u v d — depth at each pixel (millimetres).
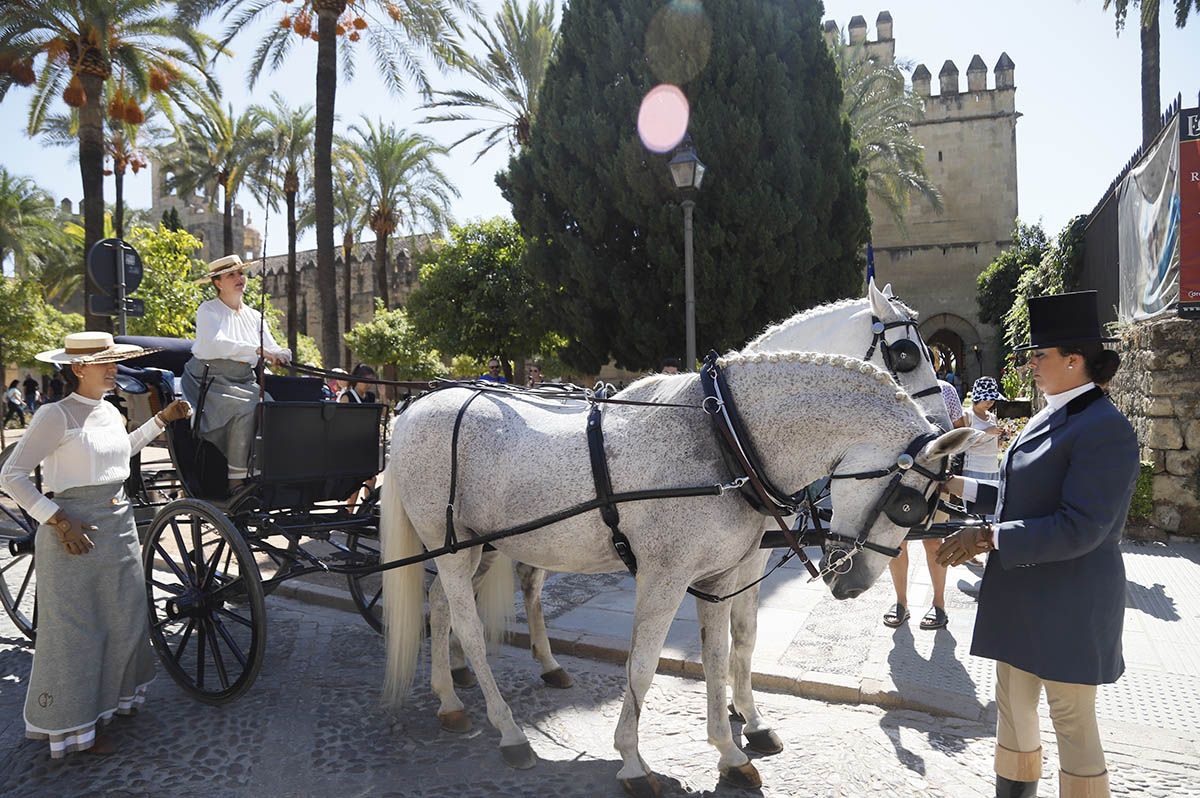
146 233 25297
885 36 32281
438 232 30375
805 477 3402
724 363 3537
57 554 3766
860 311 4645
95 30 14453
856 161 14555
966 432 2789
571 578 7184
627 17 13078
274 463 4609
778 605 6141
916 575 6949
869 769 3697
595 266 13773
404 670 4184
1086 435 2580
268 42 17250
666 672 5008
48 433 3730
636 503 3416
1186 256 7398
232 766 3756
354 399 8227
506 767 3762
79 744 3777
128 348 4016
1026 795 2875
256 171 25984
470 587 4055
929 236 32750
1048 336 2742
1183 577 6566
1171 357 7891
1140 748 3797
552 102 14039
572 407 3971
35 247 32031
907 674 4719
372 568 4293
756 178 12820
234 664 5145
